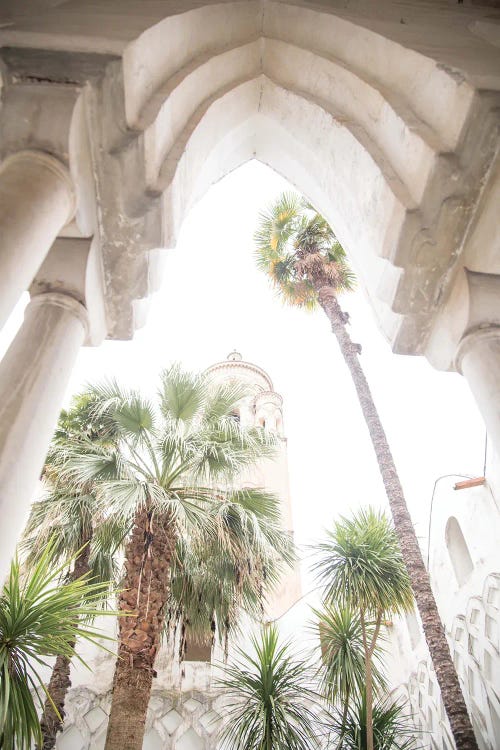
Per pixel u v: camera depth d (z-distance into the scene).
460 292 3.25
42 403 2.61
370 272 3.85
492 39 3.36
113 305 3.46
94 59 2.81
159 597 5.92
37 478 2.49
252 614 7.11
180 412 7.37
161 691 9.40
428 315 3.47
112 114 2.90
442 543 8.12
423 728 8.50
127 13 3.10
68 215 2.78
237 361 25.36
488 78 2.95
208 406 7.88
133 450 7.28
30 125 2.66
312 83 3.91
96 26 2.95
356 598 6.67
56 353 2.84
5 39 2.82
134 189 3.07
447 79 3.02
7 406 2.48
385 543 7.16
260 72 4.01
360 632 6.84
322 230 12.95
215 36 3.64
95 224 3.14
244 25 3.76
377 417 8.87
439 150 3.01
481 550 6.83
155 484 6.54
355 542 7.05
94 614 3.90
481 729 6.73
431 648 6.06
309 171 4.47
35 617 3.54
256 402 23.08
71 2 3.10
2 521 2.14
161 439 7.15
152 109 3.07
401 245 3.21
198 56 3.57
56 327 2.95
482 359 3.06
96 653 9.76
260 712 5.85
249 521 6.88
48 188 2.57
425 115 3.22
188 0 3.35
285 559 7.48
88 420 8.52
